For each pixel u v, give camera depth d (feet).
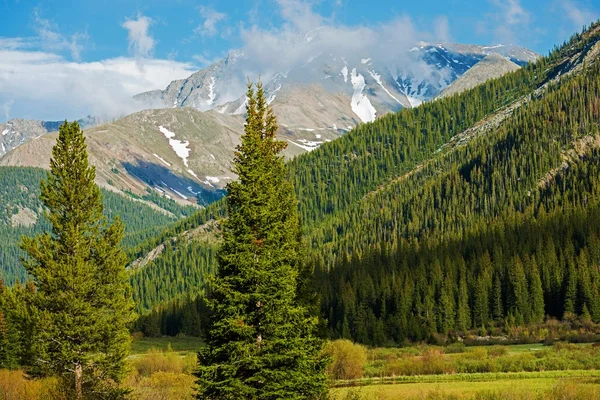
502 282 439.22
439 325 422.82
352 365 249.75
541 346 348.38
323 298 463.83
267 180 107.24
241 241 103.60
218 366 97.81
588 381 199.52
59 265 148.87
